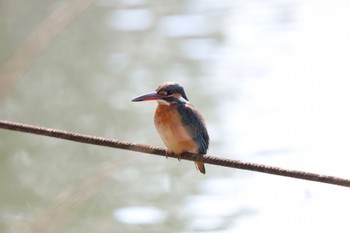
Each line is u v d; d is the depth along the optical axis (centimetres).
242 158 1563
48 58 2181
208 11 2602
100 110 1844
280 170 685
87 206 1344
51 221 969
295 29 2431
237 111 1802
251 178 1496
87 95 1933
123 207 1386
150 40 2334
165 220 1358
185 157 863
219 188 1469
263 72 2050
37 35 910
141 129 1733
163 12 2597
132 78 2036
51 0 2573
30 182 1521
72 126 1764
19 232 1005
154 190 1448
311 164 1529
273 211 1372
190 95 1905
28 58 908
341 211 1351
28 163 1608
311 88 1930
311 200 1385
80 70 2092
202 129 870
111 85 1992
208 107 1822
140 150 749
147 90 1952
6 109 1850
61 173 1557
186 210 1391
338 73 2027
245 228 1325
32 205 1415
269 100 1858
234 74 2045
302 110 1795
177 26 2456
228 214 1375
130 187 1459
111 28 2439
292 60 2150
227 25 2470
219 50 2234
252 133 1673
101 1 2675
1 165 1600
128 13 2577
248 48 2256
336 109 1777
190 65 2120
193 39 2341
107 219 1330
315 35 2359
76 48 2250
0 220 1306
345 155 1545
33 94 1934
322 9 2606
